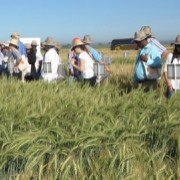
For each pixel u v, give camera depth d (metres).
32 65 11.43
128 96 5.46
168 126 4.22
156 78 6.93
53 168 3.84
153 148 4.13
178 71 6.36
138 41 6.93
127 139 4.01
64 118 4.70
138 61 7.04
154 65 6.87
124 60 21.50
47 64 8.87
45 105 5.08
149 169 3.75
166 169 3.78
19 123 4.54
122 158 3.73
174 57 6.62
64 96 5.67
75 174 3.77
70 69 8.67
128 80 9.83
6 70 11.18
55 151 3.88
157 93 5.84
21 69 10.46
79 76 8.41
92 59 8.48
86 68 8.15
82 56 8.18
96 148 3.96
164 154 3.88
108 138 4.08
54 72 8.84
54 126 4.28
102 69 8.02
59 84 7.21
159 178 3.62
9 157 3.91
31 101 5.44
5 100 5.52
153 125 4.25
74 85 6.96
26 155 3.87
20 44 10.71
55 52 8.94
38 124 4.62
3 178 3.90
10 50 10.41
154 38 7.42
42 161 3.81
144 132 4.25
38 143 3.99
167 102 5.11
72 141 4.00
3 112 4.84
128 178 3.61
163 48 7.41
